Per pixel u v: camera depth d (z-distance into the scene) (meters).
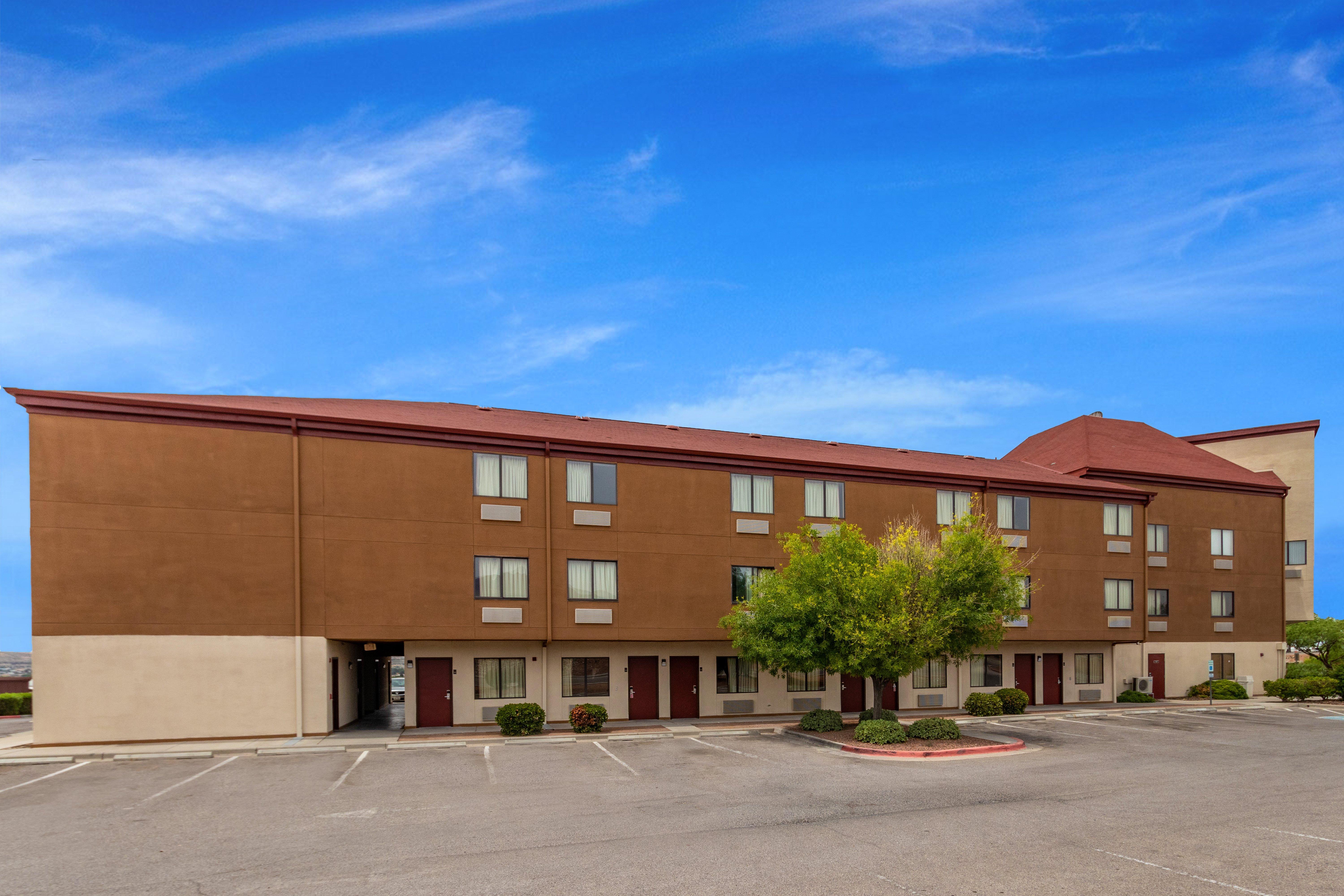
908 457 35.16
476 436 24.98
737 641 25.41
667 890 9.99
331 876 10.59
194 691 21.92
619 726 25.45
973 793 15.70
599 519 26.22
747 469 28.55
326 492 23.41
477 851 11.68
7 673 47.34
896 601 23.33
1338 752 21.25
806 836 12.48
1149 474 37.97
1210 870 10.82
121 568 21.69
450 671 25.42
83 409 21.75
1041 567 33.12
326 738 22.58
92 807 14.73
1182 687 37.72
